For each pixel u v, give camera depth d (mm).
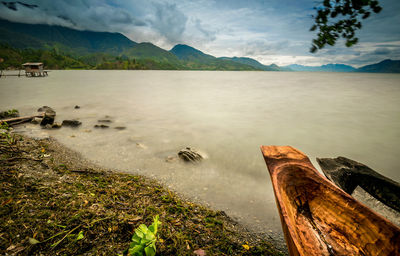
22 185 3875
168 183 5395
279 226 3941
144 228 2461
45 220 3008
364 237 2891
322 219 3436
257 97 28281
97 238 2842
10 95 25516
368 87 47062
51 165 5383
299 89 41125
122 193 4297
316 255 2963
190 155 7109
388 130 13031
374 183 4105
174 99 25484
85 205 3520
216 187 5426
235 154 8352
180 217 3742
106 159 6871
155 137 10258
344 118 16266
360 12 2457
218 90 37938
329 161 4816
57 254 2520
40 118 11750
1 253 2408
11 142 6242
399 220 3949
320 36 2777
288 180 3715
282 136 11594
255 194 5160
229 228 3732
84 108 18344
